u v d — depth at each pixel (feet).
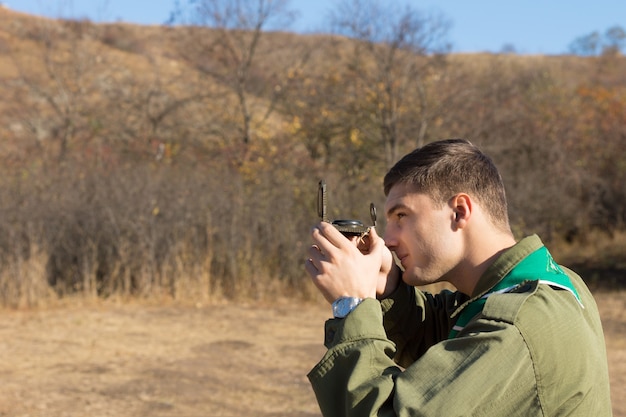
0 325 31.42
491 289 5.38
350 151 56.18
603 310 37.35
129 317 33.65
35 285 36.17
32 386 22.77
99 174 41.52
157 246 39.19
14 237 37.04
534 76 75.72
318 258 5.57
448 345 4.98
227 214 41.04
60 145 69.56
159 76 90.02
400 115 56.18
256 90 70.64
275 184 44.62
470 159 5.58
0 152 59.36
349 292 5.42
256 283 39.58
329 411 5.15
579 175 57.06
